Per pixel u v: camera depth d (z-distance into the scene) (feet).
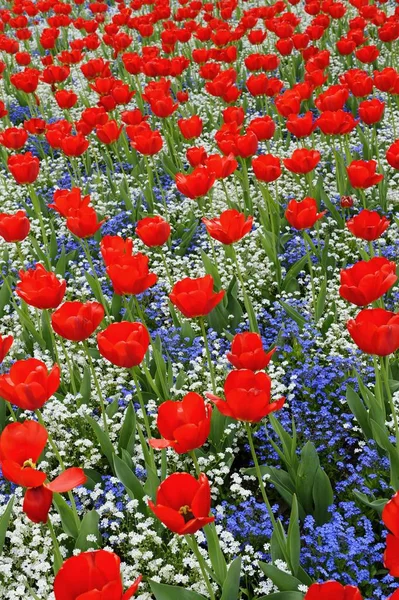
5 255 10.31
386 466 7.00
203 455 7.34
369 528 6.48
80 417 7.68
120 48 16.52
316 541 6.62
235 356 6.15
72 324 6.44
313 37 15.67
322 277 9.07
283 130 14.42
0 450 5.39
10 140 10.62
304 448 6.77
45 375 5.99
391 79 10.81
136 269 6.84
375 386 7.19
